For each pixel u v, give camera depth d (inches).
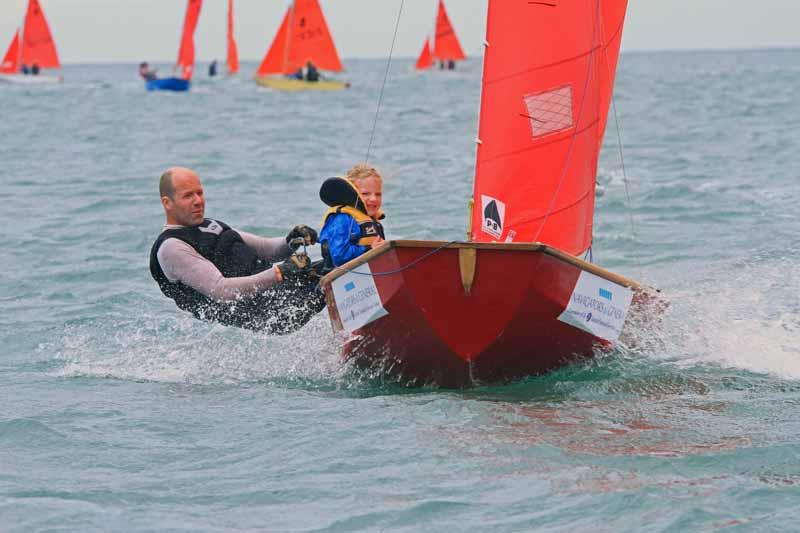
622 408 871.1
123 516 677.3
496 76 1040.2
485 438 798.5
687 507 661.9
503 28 1031.6
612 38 1097.4
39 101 7224.4
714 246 1631.4
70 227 1979.6
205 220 1073.5
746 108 5319.9
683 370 986.1
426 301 896.9
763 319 1151.6
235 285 1014.4
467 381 956.6
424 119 5103.3
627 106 5767.7
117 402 929.5
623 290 958.4
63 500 703.7
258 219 2016.5
